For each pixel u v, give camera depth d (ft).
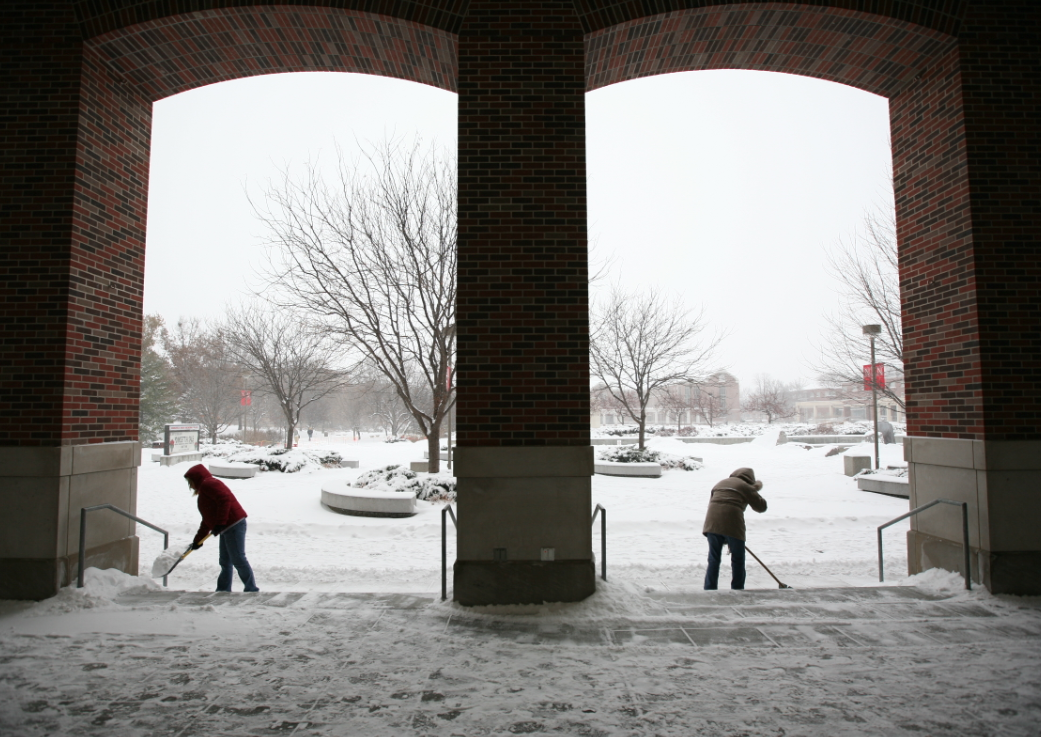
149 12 21.12
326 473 68.33
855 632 16.61
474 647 15.52
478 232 19.95
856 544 33.96
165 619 17.58
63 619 17.62
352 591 20.63
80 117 21.16
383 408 210.38
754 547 33.19
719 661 14.67
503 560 19.07
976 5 21.68
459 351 19.62
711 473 65.62
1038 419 20.59
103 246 22.29
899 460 73.97
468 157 20.17
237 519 22.58
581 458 19.31
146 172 25.04
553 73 20.47
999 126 21.43
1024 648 15.55
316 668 14.24
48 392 20.17
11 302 20.42
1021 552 20.12
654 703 12.57
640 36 22.20
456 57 23.06
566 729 11.54
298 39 22.62
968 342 21.22
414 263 49.34
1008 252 21.03
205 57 23.36
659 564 29.01
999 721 11.87
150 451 104.17
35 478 19.86
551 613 18.20
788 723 11.77
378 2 20.84
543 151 20.21
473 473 19.20
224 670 14.14
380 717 12.00
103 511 21.80
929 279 23.29
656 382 74.84
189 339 147.02
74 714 12.09
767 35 22.54
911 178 24.34
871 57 23.43
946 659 14.83
